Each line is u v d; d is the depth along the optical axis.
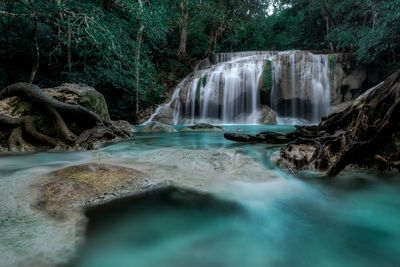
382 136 2.82
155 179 2.47
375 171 3.05
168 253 1.33
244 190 2.42
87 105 6.45
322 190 2.44
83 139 4.80
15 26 12.38
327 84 16.83
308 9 22.91
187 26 22.38
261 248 1.41
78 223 1.56
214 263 1.26
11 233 1.35
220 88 17.31
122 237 1.48
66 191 1.94
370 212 1.93
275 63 16.92
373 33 13.82
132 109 18.19
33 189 2.00
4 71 13.15
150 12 7.79
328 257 1.35
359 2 17.08
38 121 5.00
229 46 29.98
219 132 8.93
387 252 1.39
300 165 3.02
